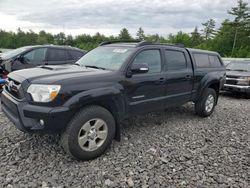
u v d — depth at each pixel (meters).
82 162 3.47
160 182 3.06
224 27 65.62
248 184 3.09
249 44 59.81
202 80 5.70
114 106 3.78
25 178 3.02
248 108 7.54
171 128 5.09
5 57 7.44
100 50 4.80
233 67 10.70
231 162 3.65
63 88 3.19
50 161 3.45
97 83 3.54
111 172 3.24
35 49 7.66
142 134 4.65
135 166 3.41
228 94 10.57
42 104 3.15
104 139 3.65
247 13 61.28
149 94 4.37
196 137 4.63
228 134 4.89
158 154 3.81
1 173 3.09
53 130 3.21
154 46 4.61
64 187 2.89
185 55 5.34
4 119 5.05
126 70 3.97
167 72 4.72
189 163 3.56
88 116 3.41
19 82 3.38
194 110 6.48
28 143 3.97
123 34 91.44
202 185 3.04
